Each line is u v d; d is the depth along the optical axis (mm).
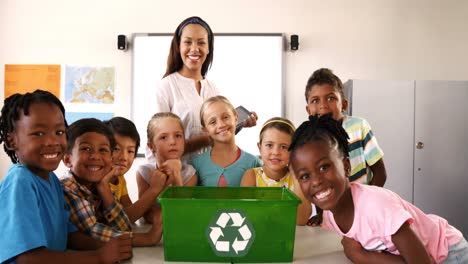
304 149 854
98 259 822
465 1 2531
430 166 2229
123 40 2539
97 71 2598
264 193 1091
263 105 2566
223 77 2574
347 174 893
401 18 2545
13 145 865
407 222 794
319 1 2555
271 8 2561
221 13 2570
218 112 1440
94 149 1042
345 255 930
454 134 2229
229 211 868
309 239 1062
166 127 1406
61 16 2607
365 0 2551
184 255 884
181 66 1666
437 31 2539
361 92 2229
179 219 873
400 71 2543
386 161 2227
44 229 852
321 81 1483
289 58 2564
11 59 2609
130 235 908
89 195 1053
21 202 779
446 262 928
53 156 849
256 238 875
